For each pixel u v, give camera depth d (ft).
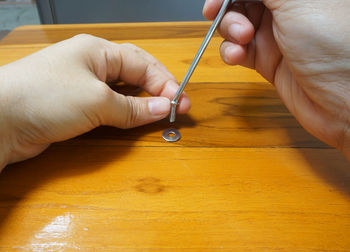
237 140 0.53
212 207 0.41
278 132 0.55
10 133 0.42
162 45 0.85
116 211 0.40
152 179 0.45
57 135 0.45
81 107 0.44
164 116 0.55
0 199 0.41
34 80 0.42
